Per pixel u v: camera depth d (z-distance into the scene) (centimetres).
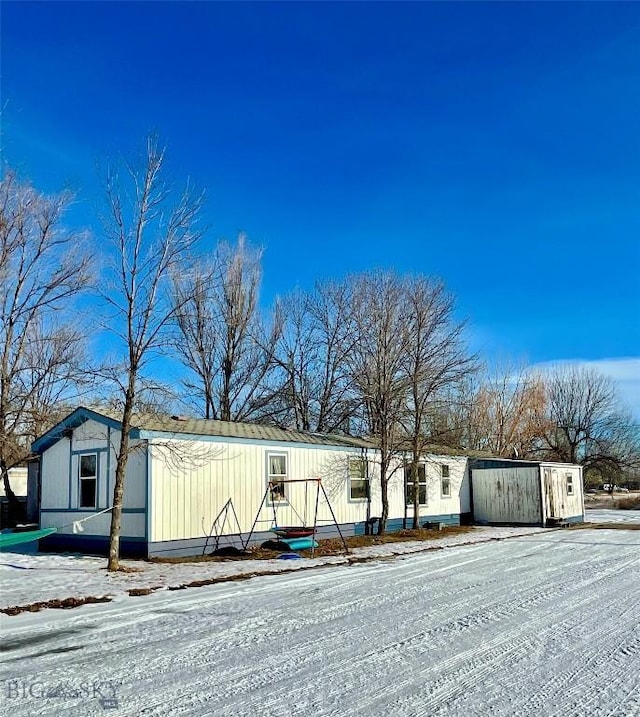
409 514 2338
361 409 2942
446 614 851
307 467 1914
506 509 2619
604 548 1645
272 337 3300
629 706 509
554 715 493
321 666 620
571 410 4909
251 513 1706
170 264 1434
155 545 1466
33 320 2286
